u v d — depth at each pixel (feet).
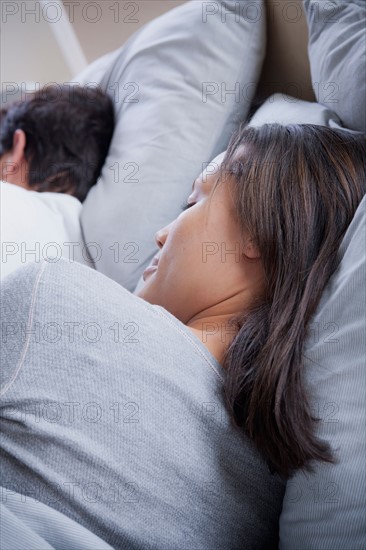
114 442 1.46
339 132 1.93
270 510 1.75
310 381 1.56
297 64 3.17
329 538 1.46
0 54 4.94
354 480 1.42
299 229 1.71
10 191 2.72
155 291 1.94
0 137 3.39
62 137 3.21
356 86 2.32
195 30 3.01
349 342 1.50
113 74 3.50
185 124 2.90
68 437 1.43
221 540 1.61
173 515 1.52
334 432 1.47
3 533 1.30
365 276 1.51
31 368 1.46
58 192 3.22
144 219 2.81
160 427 1.50
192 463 1.53
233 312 1.85
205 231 1.83
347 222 1.76
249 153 1.83
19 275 1.57
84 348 1.48
